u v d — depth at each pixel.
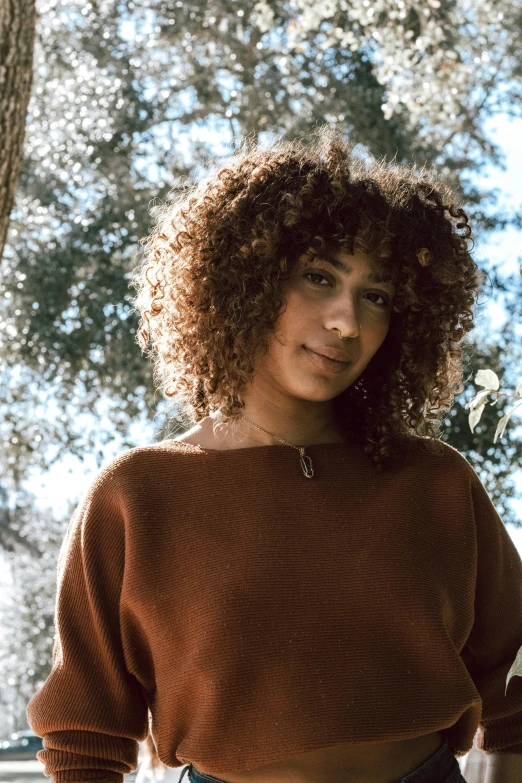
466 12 11.78
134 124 12.27
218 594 1.82
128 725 1.92
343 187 1.93
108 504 1.93
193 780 1.83
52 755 1.93
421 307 2.02
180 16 12.57
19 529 17.73
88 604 1.92
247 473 1.92
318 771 1.77
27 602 18.11
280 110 12.36
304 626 1.80
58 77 12.33
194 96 12.70
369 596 1.84
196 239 2.05
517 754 2.09
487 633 2.07
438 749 1.87
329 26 11.97
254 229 1.94
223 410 1.96
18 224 12.08
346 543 1.88
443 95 10.16
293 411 1.98
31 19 4.98
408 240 1.98
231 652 1.78
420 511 1.96
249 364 1.94
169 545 1.88
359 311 1.92
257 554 1.84
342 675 1.79
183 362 2.09
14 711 29.45
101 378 11.67
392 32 9.65
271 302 1.91
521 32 12.28
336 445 1.98
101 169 12.25
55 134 12.24
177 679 1.84
